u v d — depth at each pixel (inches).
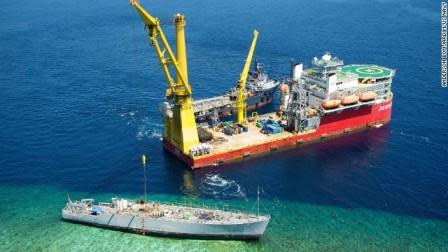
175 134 5039.4
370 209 4188.0
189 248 3659.0
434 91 6692.9
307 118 5452.8
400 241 3767.2
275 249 3656.5
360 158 5098.4
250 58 6008.9
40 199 4311.0
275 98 7003.0
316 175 4776.1
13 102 6466.5
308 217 4077.3
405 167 4862.2
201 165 4896.7
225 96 6402.6
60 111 6200.8
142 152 5201.8
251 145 5152.6
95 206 3946.9
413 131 5644.7
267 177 4749.0
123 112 6195.9
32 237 3772.1
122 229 3846.0
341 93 5590.6
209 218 3735.2
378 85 5802.2
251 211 4143.7
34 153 5132.9
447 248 3695.9
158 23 4630.9
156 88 7047.2
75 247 3656.5
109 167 4886.8
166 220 3695.9
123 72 7731.3
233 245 3695.9
